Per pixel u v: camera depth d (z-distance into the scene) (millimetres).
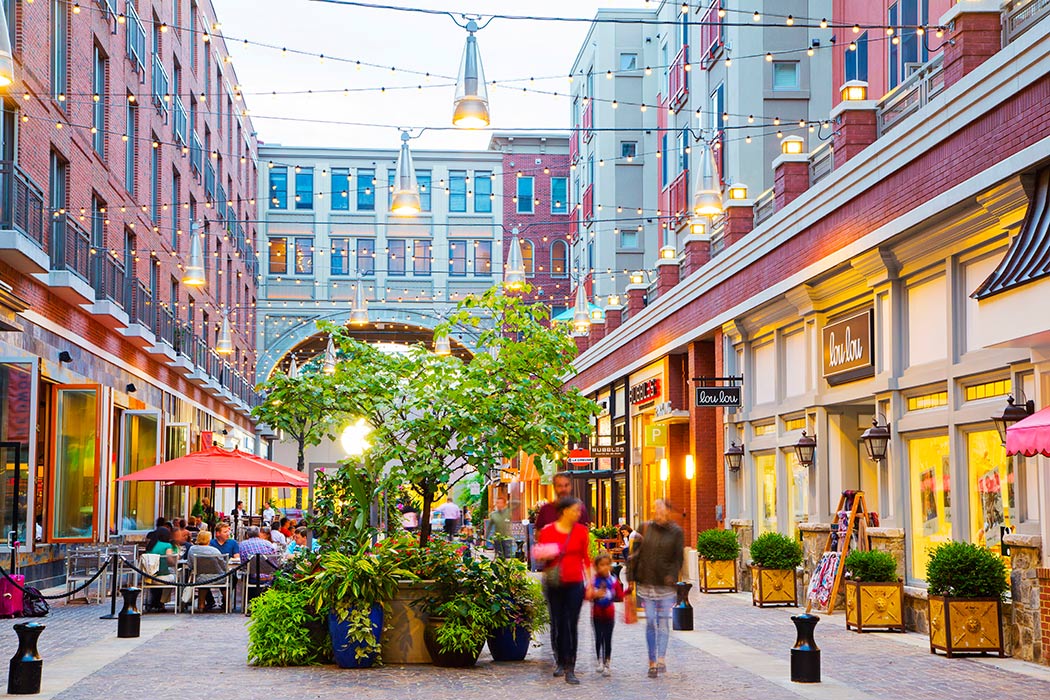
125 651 14648
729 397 25359
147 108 33781
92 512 23484
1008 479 14906
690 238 29234
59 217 23609
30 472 20375
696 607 21188
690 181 35688
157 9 35969
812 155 22359
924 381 17094
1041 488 13359
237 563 22344
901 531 17766
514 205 66375
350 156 65875
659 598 12562
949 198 15195
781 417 23391
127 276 30531
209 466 23141
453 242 66062
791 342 23328
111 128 29078
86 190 26641
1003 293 12852
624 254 50656
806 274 20719
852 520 18969
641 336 34500
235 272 54625
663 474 31234
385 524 15047
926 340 17375
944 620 13922
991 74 14219
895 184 17328
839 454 20906
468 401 14008
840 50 30281
